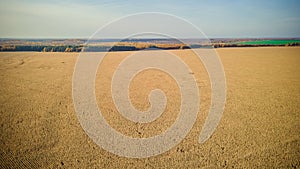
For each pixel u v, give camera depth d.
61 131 6.81
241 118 7.78
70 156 5.54
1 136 6.46
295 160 5.30
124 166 5.16
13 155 5.55
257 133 6.67
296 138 6.34
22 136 6.49
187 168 5.07
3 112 8.27
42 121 7.50
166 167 5.12
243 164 5.18
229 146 5.96
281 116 7.92
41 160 5.36
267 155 5.52
